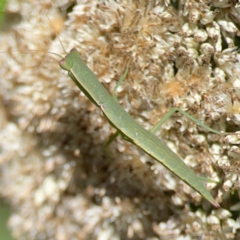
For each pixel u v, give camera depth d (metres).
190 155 0.24
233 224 0.24
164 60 0.24
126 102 0.24
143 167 0.25
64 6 0.25
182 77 0.24
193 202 0.24
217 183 0.24
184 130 0.24
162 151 0.23
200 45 0.24
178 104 0.24
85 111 0.25
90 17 0.25
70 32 0.25
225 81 0.24
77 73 0.23
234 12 0.24
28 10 0.25
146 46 0.24
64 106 0.25
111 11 0.24
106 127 0.25
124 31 0.24
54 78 0.25
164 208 0.25
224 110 0.24
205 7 0.24
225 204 0.24
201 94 0.24
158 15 0.24
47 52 0.24
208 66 0.24
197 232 0.24
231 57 0.24
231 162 0.24
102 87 0.24
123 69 0.24
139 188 0.25
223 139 0.24
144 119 0.24
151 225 0.25
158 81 0.24
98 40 0.25
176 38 0.24
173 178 0.24
